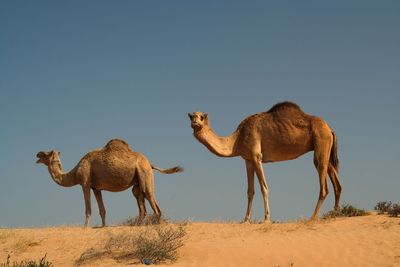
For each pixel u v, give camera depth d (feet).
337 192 58.80
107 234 54.34
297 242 46.80
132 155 65.26
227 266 42.50
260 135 58.39
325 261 43.06
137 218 63.05
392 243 45.57
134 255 45.60
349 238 47.21
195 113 58.49
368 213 58.95
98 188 65.67
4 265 45.47
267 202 57.52
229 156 59.41
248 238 48.73
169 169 67.77
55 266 44.88
